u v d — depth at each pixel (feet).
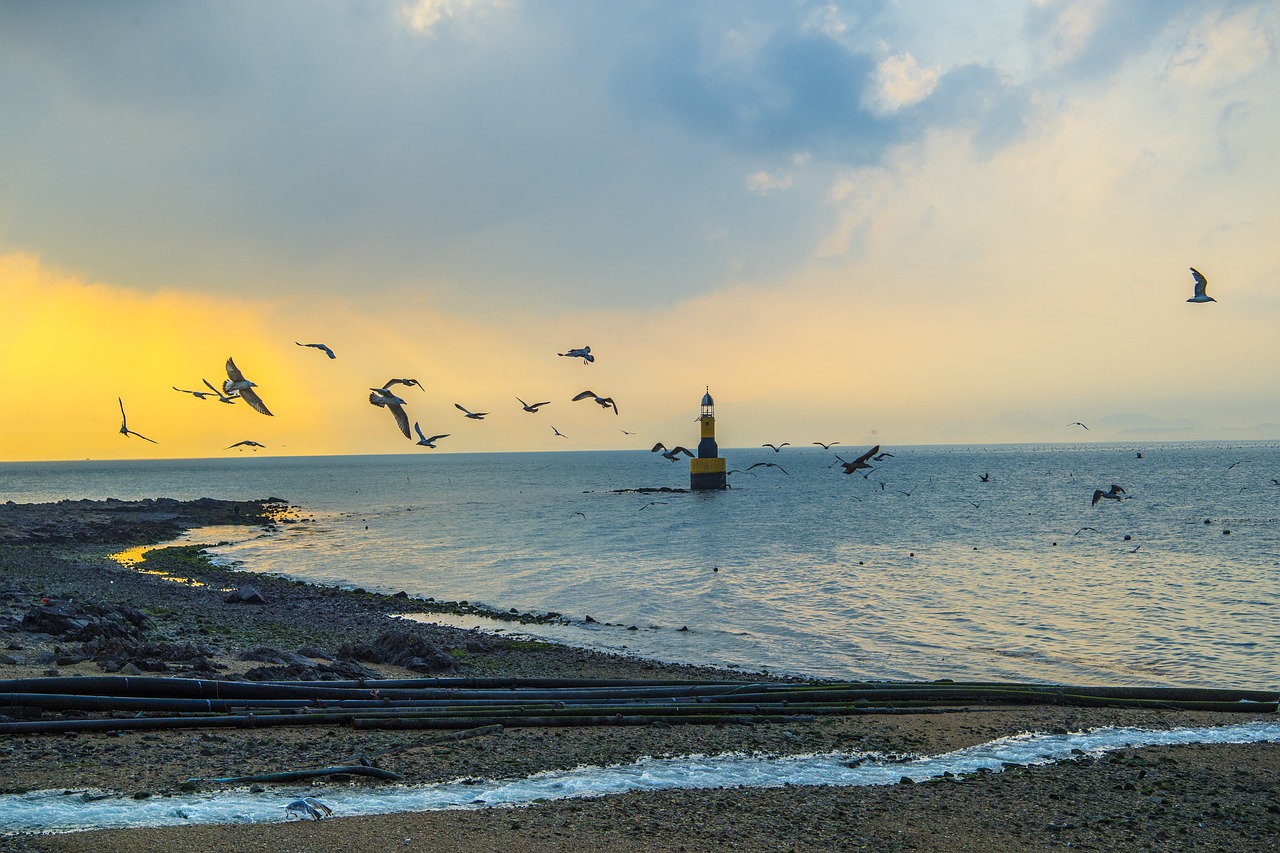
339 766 61.57
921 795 60.54
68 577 181.78
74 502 443.73
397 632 111.65
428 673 102.32
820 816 56.03
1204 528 276.82
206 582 191.52
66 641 98.32
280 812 52.60
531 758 66.23
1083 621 141.38
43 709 71.05
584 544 264.72
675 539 271.90
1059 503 391.65
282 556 253.44
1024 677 107.76
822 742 73.31
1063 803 59.47
